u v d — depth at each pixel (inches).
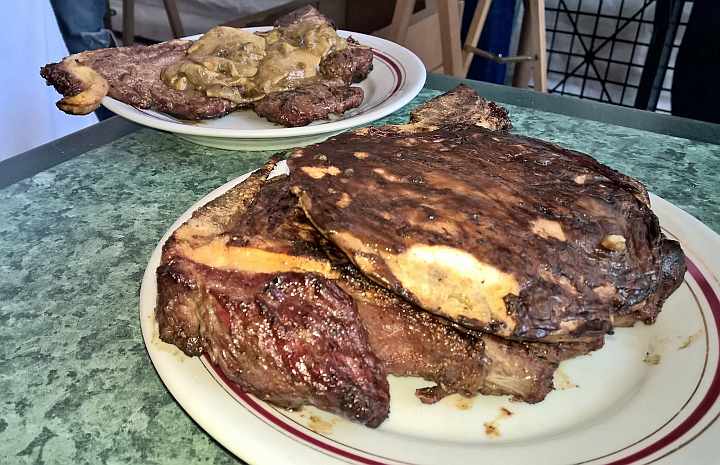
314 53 75.5
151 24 186.7
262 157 68.6
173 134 71.9
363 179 36.6
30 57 107.4
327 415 35.2
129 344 42.5
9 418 36.8
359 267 33.3
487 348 35.4
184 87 71.3
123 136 72.6
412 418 35.7
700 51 113.4
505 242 32.8
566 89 171.9
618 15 150.9
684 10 142.8
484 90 79.5
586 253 33.7
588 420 35.4
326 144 41.9
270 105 68.9
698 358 37.7
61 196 60.4
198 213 41.0
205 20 181.0
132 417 36.9
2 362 40.9
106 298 46.9
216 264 36.5
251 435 32.3
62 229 55.3
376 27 150.9
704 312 40.8
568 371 38.7
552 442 33.4
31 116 109.9
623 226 35.4
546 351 35.7
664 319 41.3
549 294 32.2
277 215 37.9
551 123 71.6
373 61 83.4
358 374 33.8
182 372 35.9
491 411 36.3
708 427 32.4
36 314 45.3
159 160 67.5
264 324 34.0
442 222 33.5
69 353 41.7
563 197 35.9
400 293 32.8
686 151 66.0
